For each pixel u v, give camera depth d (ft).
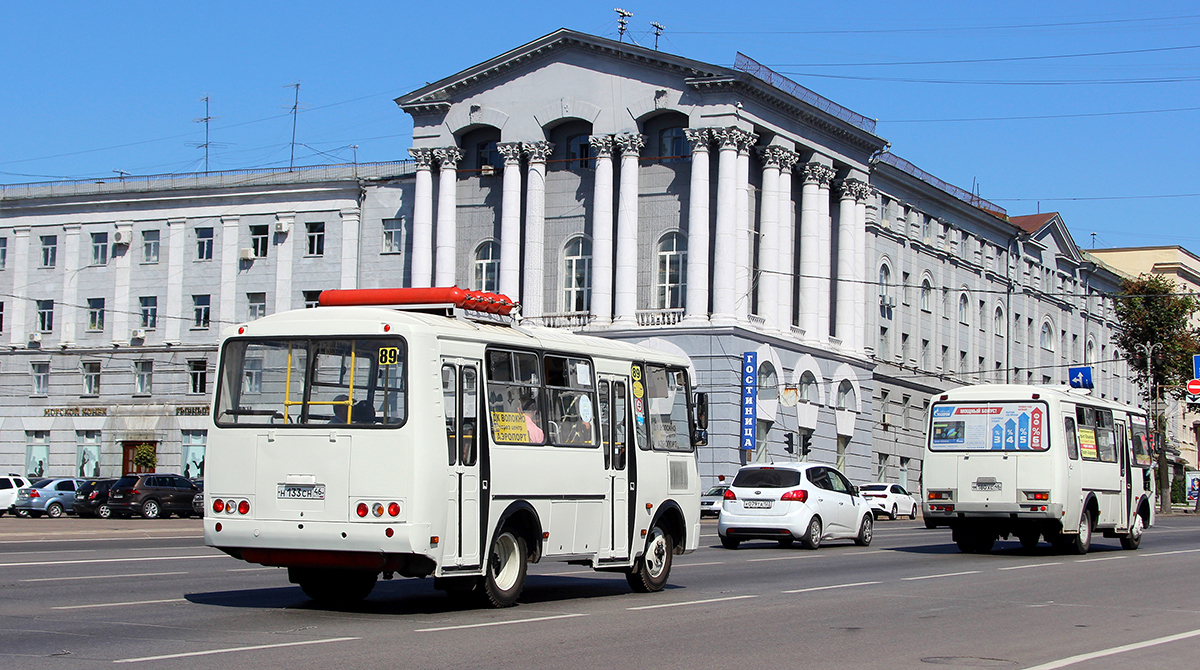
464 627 42.01
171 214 201.98
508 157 179.01
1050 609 51.90
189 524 128.47
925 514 89.56
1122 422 97.45
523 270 179.63
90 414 201.46
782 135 176.35
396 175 192.95
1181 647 40.83
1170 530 139.54
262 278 196.34
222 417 46.26
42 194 208.64
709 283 170.19
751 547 97.14
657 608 49.32
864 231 193.47
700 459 163.94
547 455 50.03
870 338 199.41
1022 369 251.39
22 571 60.34
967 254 234.79
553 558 50.42
